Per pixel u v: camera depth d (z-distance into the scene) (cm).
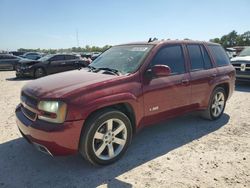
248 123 566
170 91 444
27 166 375
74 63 1597
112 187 324
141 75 405
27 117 366
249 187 325
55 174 354
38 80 420
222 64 585
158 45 447
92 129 344
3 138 475
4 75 1747
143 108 405
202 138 479
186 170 364
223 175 351
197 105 516
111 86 366
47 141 325
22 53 3334
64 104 326
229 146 444
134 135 445
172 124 554
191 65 497
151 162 386
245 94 890
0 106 725
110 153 374
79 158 398
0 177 346
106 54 507
